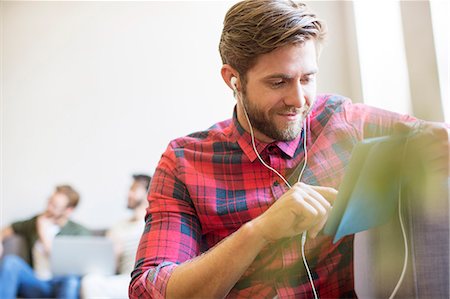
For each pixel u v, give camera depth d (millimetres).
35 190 2969
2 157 2992
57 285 2223
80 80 3012
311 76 780
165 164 914
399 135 614
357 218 642
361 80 2168
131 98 2975
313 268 816
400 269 698
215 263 679
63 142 2988
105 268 2252
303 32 740
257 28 750
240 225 853
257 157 863
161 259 788
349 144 874
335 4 2434
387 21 1993
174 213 844
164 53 2965
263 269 812
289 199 668
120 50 2994
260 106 794
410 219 654
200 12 2959
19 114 3018
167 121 2941
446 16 1395
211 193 857
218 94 2926
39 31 3051
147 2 2992
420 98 1396
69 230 2836
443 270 624
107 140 2973
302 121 827
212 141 916
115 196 2930
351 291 835
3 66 3031
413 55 1436
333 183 840
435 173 624
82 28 3033
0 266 2244
